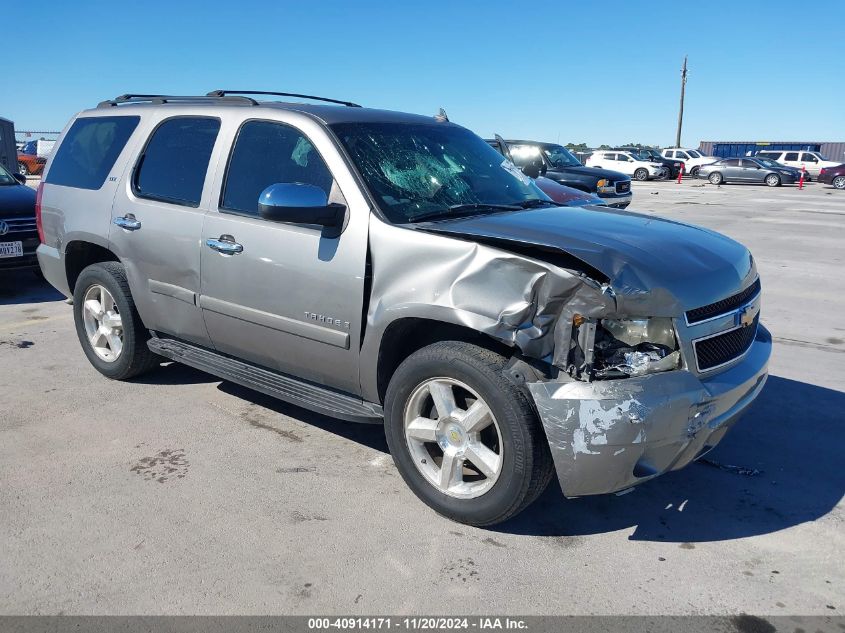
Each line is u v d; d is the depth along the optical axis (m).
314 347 3.80
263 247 3.90
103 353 5.26
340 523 3.41
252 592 2.90
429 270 3.29
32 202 8.24
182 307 4.47
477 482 3.39
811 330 6.89
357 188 3.62
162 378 5.33
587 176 15.02
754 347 3.68
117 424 4.51
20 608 2.80
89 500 3.59
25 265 8.15
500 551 3.21
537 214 3.81
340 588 2.94
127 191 4.78
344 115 4.09
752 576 3.05
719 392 3.13
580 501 3.66
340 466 3.98
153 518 3.43
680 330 3.05
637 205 20.92
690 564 3.13
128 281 4.81
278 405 4.85
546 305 3.00
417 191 3.80
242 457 4.08
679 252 3.36
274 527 3.37
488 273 3.13
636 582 3.00
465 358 3.18
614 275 2.95
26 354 5.91
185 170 4.50
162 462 4.00
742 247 3.86
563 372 3.01
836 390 5.23
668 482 3.87
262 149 4.11
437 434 3.40
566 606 2.84
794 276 9.51
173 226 4.41
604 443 2.92
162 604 2.83
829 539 3.34
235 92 4.82
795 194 27.06
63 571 3.02
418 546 3.23
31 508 3.51
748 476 3.94
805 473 3.98
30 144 30.52
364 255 3.50
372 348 3.52
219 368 4.38
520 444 3.07
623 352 3.00
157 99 5.09
